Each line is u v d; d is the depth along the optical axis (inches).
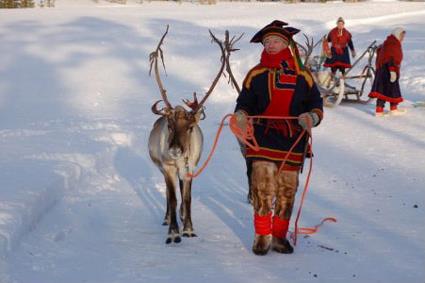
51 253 256.4
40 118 578.6
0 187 317.7
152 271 234.5
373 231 280.4
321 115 251.4
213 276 227.8
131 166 423.8
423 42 1035.3
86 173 391.9
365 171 397.4
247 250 261.3
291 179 254.8
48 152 417.7
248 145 251.0
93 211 325.1
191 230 284.8
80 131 501.4
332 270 232.1
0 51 888.3
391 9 1549.0
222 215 318.7
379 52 590.9
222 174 406.9
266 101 254.1
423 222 292.5
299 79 253.6
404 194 343.0
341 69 721.0
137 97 680.4
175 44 966.4
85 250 262.4
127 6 1649.9
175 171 284.2
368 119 583.2
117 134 489.1
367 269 231.8
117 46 933.2
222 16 1336.1
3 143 449.1
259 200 252.2
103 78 767.7
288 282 220.1
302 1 1930.4
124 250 262.8
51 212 313.4
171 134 266.2
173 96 685.9
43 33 1018.7
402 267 232.2
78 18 1217.4
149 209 335.0
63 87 724.7
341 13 1450.5
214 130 542.9
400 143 476.7
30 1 1608.0
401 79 796.0
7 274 228.1
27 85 730.8
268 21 1266.0
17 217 270.4
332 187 363.3
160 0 1939.0
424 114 597.9
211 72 812.0
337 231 282.5
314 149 466.9
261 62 258.4
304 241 270.4
